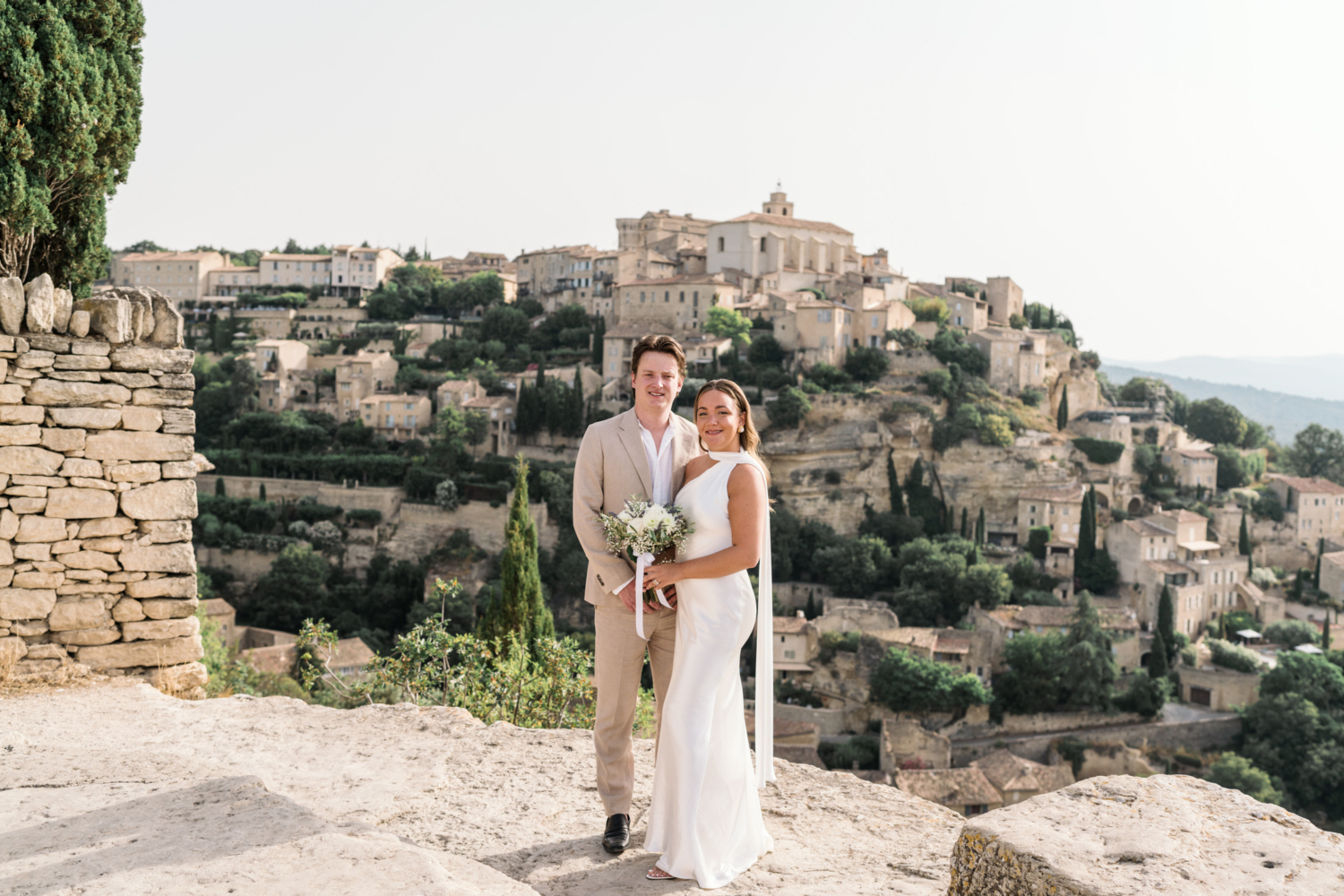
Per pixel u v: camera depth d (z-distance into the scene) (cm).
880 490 10069
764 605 518
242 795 523
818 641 6881
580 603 8700
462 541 9481
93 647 920
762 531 503
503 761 652
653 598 509
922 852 506
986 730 6419
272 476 10794
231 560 9325
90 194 1152
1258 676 6738
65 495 912
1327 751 5769
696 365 11169
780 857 501
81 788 559
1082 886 309
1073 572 9144
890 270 14900
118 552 938
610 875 477
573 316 13662
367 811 552
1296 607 8950
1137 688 6525
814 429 10100
